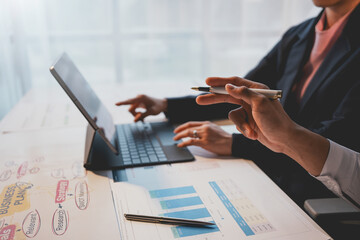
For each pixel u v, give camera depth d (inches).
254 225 22.5
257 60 97.8
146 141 36.1
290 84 39.7
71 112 46.5
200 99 26.4
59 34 85.7
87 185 27.3
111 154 32.8
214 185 27.5
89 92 34.6
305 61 40.1
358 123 30.3
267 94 22.9
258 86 25.7
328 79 35.2
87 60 89.8
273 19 95.2
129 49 92.0
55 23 84.5
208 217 23.2
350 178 25.0
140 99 42.9
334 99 34.8
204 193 26.3
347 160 24.8
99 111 33.7
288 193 33.1
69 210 23.8
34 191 26.3
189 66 96.5
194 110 43.3
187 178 28.6
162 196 25.8
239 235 21.5
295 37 42.9
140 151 33.5
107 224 22.3
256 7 93.8
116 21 88.4
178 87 58.4
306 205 26.9
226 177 28.8
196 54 95.8
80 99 28.9
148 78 95.0
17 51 79.2
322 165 24.8
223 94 26.0
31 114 45.5
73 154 33.2
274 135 23.6
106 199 25.3
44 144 35.6
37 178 28.5
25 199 25.2
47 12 82.7
